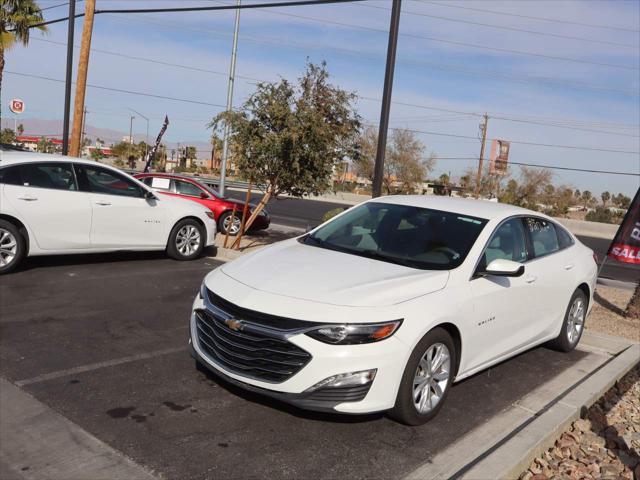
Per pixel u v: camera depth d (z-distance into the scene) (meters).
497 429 4.34
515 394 5.09
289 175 11.10
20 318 6.00
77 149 17.12
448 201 5.77
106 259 9.40
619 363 5.96
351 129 11.67
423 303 4.14
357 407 3.81
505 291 4.96
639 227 8.11
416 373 4.12
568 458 4.17
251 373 3.98
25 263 8.52
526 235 5.70
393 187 49.50
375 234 5.25
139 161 75.38
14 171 7.82
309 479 3.45
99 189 8.63
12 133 72.31
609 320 8.28
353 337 3.79
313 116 10.70
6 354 4.99
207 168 80.94
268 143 10.68
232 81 20.62
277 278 4.27
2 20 20.53
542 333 5.85
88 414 4.02
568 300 6.16
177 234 9.64
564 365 6.05
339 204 41.12
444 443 4.04
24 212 7.78
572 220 44.50
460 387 5.14
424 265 4.73
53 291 7.14
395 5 10.69
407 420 4.12
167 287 7.84
